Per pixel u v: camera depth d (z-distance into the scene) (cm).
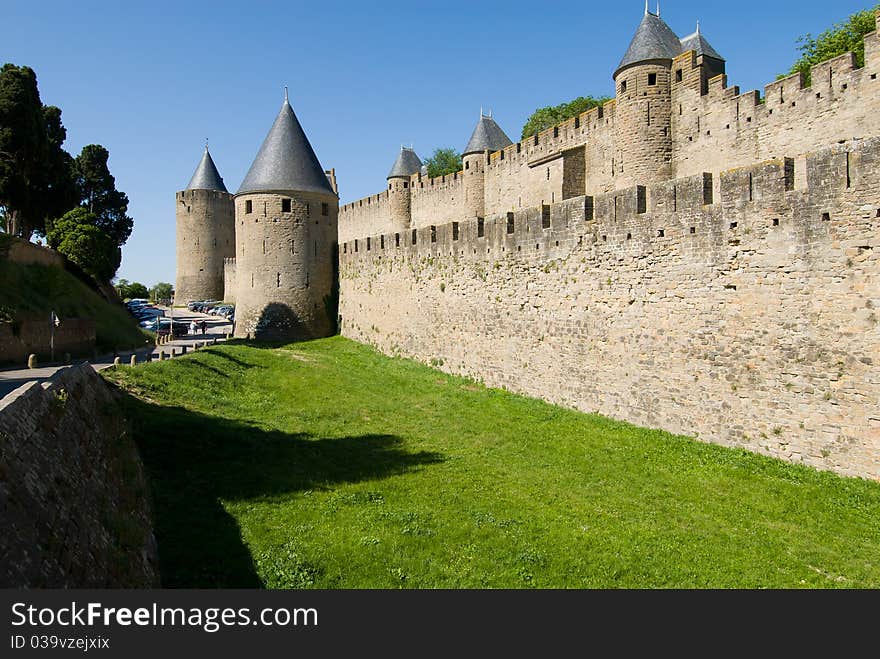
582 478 1366
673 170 3105
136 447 1280
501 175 4397
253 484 1241
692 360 1577
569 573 927
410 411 2008
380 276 3133
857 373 1238
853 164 1245
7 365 2342
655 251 1670
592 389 1881
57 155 4259
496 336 2303
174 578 832
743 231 1451
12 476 632
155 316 5809
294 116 3706
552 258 2034
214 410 1792
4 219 5172
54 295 3212
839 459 1266
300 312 3506
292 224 3491
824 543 1035
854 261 1243
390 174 5616
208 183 7706
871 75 2284
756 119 2700
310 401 2105
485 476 1378
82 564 648
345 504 1177
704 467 1392
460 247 2506
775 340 1388
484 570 932
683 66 3031
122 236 6588
